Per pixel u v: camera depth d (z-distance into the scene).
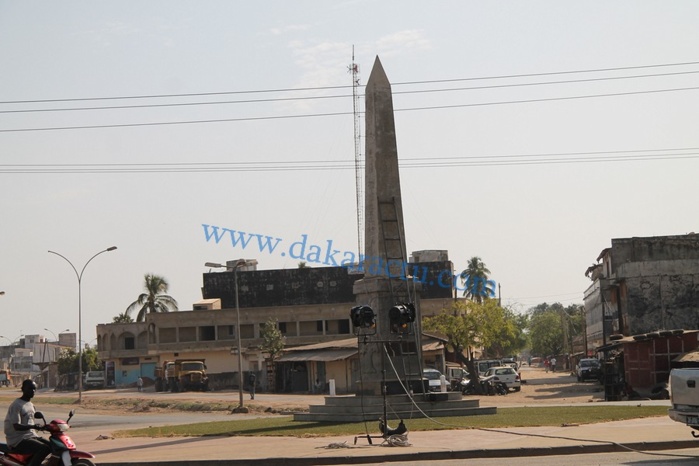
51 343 190.38
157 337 85.19
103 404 62.56
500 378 61.59
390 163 30.62
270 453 20.22
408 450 19.56
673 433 20.80
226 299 96.25
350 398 29.89
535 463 17.05
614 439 19.83
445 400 29.80
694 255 63.16
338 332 83.81
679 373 17.81
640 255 64.19
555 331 150.50
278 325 84.50
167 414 49.31
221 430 28.41
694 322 62.47
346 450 20.17
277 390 73.06
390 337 29.83
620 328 67.31
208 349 84.31
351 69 55.66
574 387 62.53
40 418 15.47
